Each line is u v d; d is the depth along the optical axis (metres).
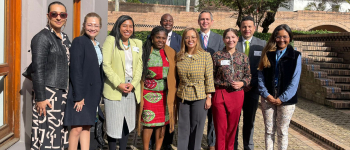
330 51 10.27
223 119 3.79
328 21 18.41
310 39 11.64
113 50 3.49
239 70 3.74
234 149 4.29
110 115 3.56
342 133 5.51
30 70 3.02
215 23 17.59
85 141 3.44
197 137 3.77
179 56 3.71
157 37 3.63
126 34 3.51
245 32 4.07
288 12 18.00
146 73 3.68
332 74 9.01
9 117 3.62
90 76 3.24
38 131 3.09
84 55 3.20
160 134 3.92
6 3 3.46
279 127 3.62
